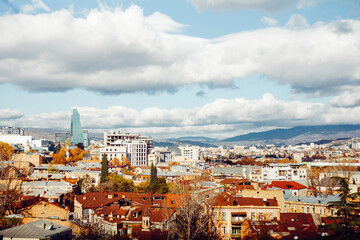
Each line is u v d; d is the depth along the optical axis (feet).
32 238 294.25
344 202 322.55
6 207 403.75
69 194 529.45
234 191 641.81
